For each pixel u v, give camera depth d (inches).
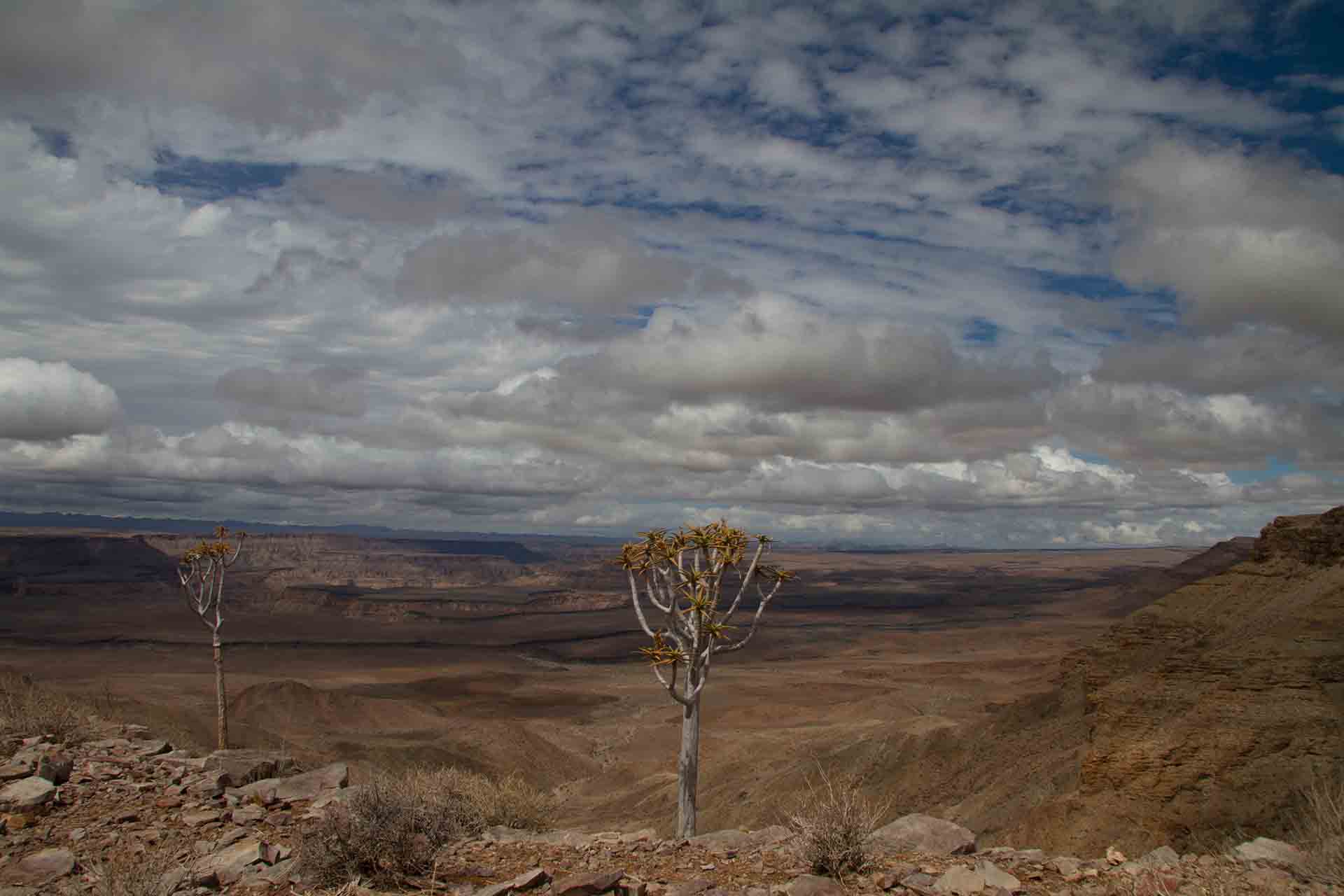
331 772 543.2
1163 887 329.7
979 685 7308.1
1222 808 1101.7
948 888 341.4
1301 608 1435.8
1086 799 1270.9
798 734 4815.5
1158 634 1993.1
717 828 2378.2
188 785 531.2
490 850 423.5
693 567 663.8
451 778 572.4
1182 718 1266.0
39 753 588.4
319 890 362.9
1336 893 312.7
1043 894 337.4
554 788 4264.3
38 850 421.7
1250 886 327.0
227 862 392.2
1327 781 397.4
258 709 6151.6
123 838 437.4
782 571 680.4
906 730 2783.0
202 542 1179.3
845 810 381.7
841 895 337.7
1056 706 2304.4
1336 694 1184.2
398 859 379.2
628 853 414.3
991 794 1852.9
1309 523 1932.8
